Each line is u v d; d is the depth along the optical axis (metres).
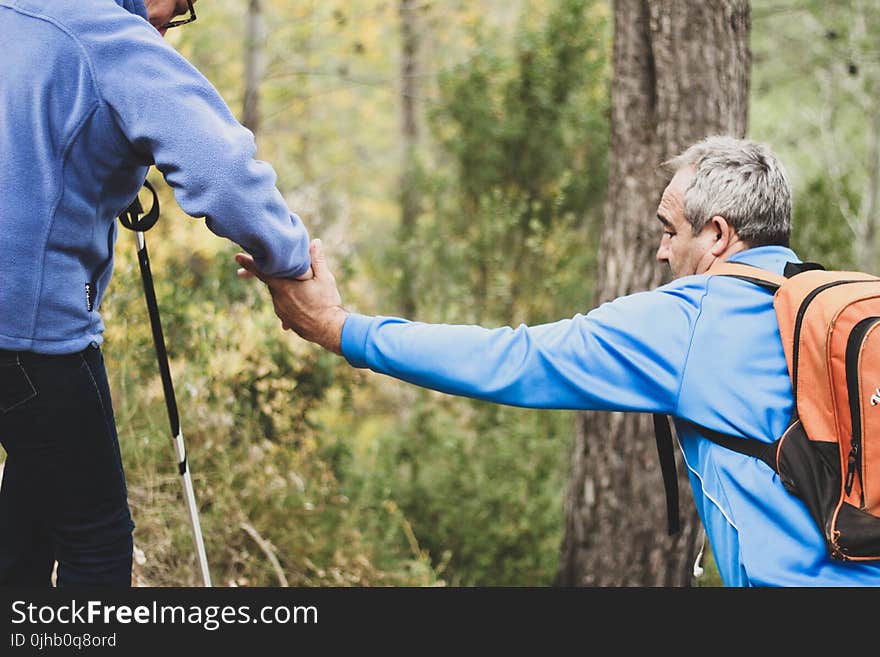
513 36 7.78
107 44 1.69
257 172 1.76
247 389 4.29
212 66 8.11
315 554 4.21
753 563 1.79
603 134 7.49
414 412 6.15
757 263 2.02
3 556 2.00
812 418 1.78
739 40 4.04
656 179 4.11
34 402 1.75
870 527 1.71
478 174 7.56
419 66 10.02
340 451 4.85
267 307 4.48
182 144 1.68
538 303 7.07
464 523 5.46
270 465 4.13
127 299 3.85
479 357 1.92
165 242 4.59
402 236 7.65
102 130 1.71
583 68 7.49
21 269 1.67
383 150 12.09
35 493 1.93
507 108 7.53
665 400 1.89
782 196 2.04
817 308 1.79
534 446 5.85
